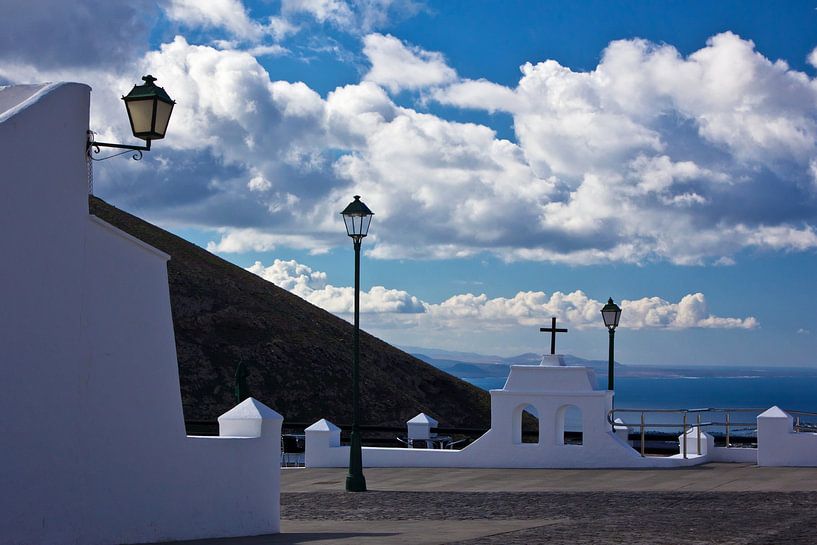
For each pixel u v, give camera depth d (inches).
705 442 1061.8
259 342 2962.6
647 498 792.9
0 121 441.4
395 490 923.4
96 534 499.8
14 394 451.5
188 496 565.9
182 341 2829.7
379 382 3056.1
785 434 992.9
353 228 976.3
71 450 485.4
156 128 515.2
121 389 518.9
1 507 443.8
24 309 457.7
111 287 513.0
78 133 491.2
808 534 543.5
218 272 3329.2
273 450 636.7
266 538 574.2
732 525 601.3
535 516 713.0
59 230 478.6
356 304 970.1
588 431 1042.1
